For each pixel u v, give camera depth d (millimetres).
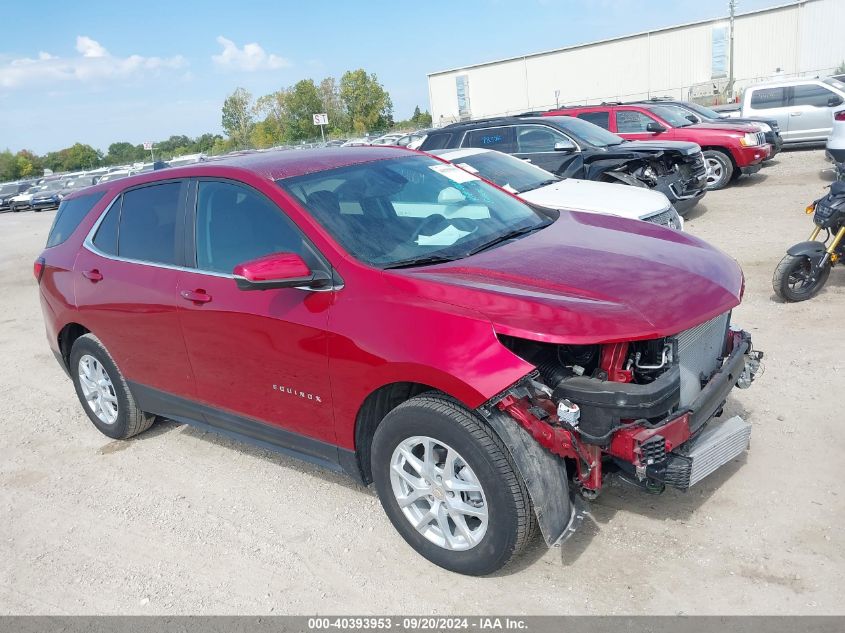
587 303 2975
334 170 4074
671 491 3689
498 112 59062
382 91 85375
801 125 16875
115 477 4723
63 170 118938
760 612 2822
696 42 50219
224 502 4227
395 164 4359
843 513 3348
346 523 3844
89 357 5102
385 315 3174
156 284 4262
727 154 13195
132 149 125062
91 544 3951
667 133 13508
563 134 10484
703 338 3318
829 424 4148
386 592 3244
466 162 8680
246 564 3588
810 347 5277
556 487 2955
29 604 3484
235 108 84500
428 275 3285
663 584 3045
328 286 3432
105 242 4781
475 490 3055
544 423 2914
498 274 3287
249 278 3209
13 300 11625
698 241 3957
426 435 3111
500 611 3020
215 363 4023
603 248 3650
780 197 11891
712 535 3316
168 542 3871
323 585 3352
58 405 6262
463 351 2926
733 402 4539
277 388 3719
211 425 4367
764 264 7781
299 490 4266
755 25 48250
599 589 3068
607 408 2852
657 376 2994
